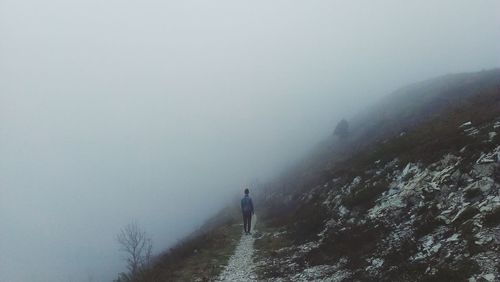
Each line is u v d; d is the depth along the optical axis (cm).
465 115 1841
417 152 1641
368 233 1343
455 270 848
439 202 1223
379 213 1449
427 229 1122
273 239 2027
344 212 1698
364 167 2048
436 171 1378
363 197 1658
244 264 1636
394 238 1218
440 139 1606
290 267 1424
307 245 1647
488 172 1140
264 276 1399
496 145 1212
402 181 1544
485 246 874
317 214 1922
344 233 1477
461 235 976
